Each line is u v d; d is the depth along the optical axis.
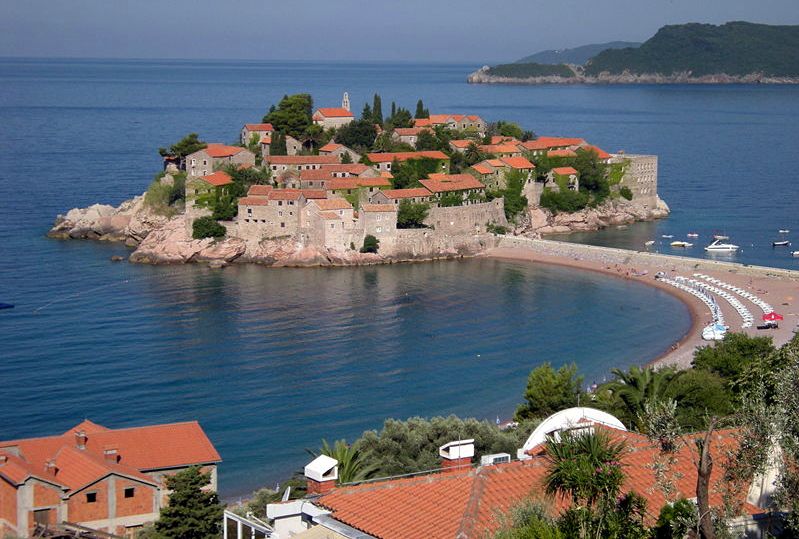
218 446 139.88
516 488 57.94
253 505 90.56
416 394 162.75
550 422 75.06
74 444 99.81
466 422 105.31
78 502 91.56
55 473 94.25
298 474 118.56
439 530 54.81
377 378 170.75
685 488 60.12
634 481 60.19
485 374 173.25
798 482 55.84
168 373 172.00
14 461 92.75
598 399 115.12
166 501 94.75
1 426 145.75
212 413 153.25
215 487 100.88
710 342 190.12
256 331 199.88
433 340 194.38
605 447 54.50
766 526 56.75
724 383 112.25
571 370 124.44
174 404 156.88
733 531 54.34
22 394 160.00
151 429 103.81
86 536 88.31
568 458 53.78
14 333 195.62
